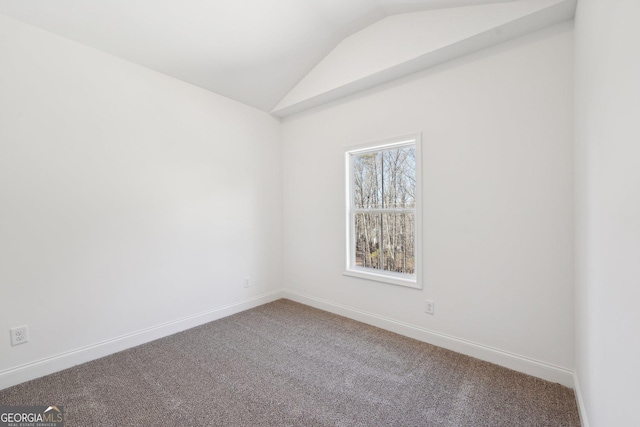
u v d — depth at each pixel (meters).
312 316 3.30
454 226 2.44
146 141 2.67
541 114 2.03
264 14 2.46
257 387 1.97
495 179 2.22
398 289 2.82
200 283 3.08
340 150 3.29
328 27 2.74
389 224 2.99
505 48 2.17
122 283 2.52
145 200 2.67
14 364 2.00
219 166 3.26
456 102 2.41
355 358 2.36
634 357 0.82
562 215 1.95
